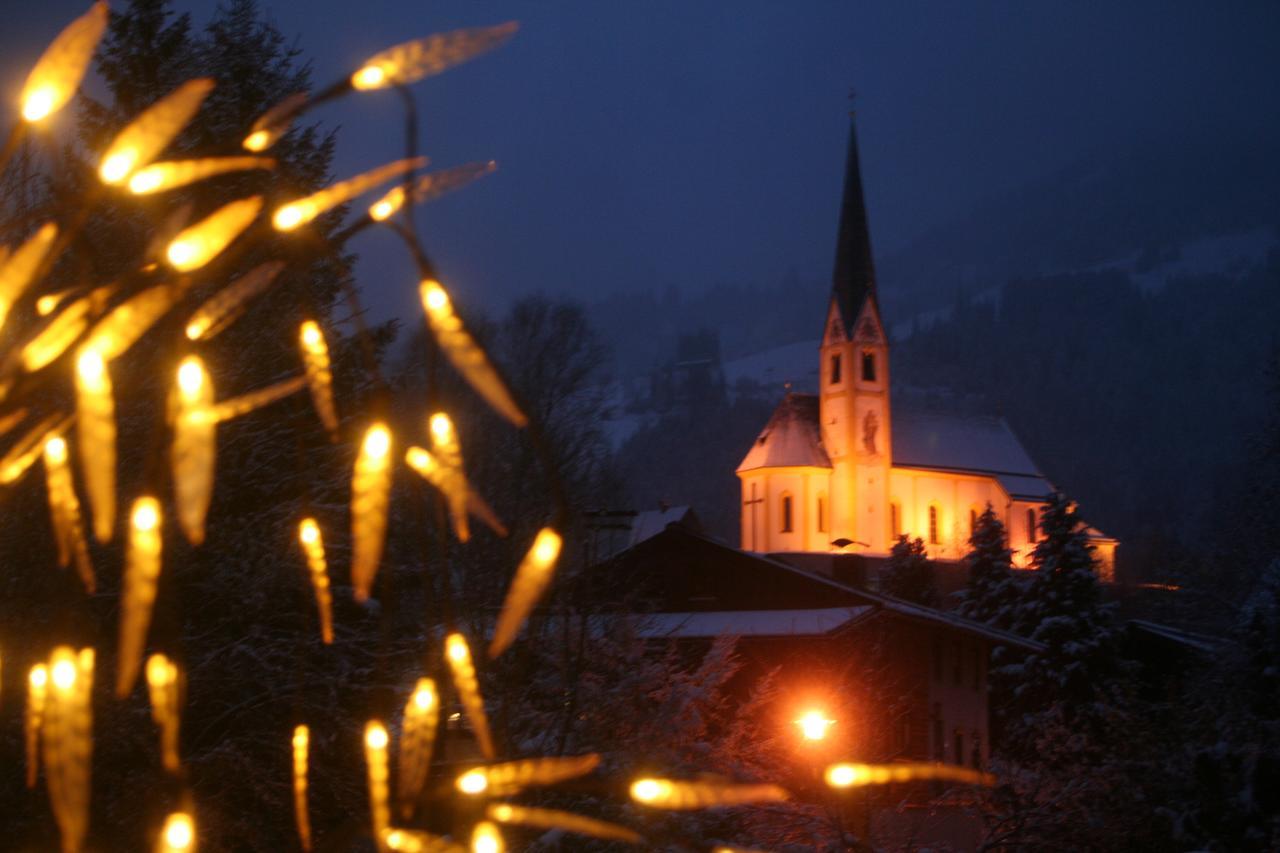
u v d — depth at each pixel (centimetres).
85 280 355
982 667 4091
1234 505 4659
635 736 1599
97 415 307
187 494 298
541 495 1962
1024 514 11669
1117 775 2258
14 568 998
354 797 1245
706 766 1614
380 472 341
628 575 2542
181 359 335
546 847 1145
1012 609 5581
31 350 333
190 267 334
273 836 1227
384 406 347
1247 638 2916
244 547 1172
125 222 1199
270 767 1213
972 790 2123
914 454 11506
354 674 1301
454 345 326
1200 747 2369
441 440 332
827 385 11431
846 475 11112
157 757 1067
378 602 1434
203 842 1102
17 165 838
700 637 2739
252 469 1202
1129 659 5088
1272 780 2178
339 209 1723
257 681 1194
